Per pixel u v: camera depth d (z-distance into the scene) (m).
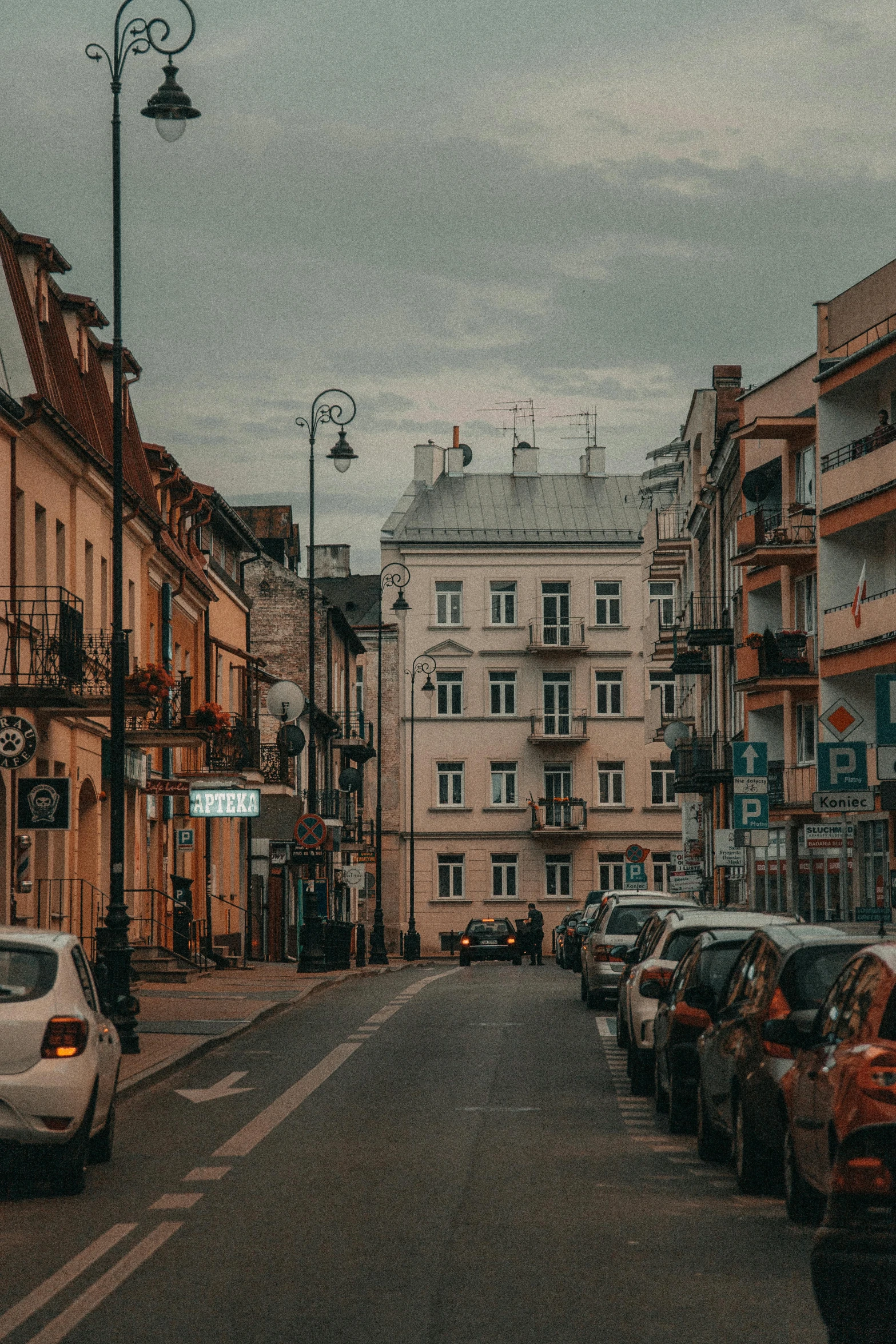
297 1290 8.28
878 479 36.94
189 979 34.09
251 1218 10.22
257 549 54.38
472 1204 10.66
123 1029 20.02
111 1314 7.78
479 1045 22.09
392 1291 8.25
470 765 79.12
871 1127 6.34
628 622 79.75
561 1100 16.45
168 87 21.73
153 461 39.53
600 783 79.12
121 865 20.50
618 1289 8.27
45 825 23.70
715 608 51.97
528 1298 8.09
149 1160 12.69
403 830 78.94
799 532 41.59
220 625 49.00
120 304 20.92
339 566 88.75
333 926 43.66
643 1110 15.74
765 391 44.41
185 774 40.97
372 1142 13.53
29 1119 10.85
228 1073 18.92
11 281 27.61
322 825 39.56
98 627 31.78
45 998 11.20
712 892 53.72
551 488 82.50
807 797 40.34
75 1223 10.17
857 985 8.89
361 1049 21.50
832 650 38.50
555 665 79.62
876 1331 6.15
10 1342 7.27
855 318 40.56
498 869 78.75
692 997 13.36
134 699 28.02
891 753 18.77
